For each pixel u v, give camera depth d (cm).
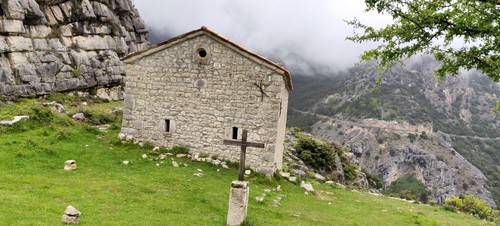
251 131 2038
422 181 11725
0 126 2070
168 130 2144
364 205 2134
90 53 3938
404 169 12350
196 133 2103
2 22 2966
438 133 14600
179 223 1190
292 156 3312
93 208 1229
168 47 2131
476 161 13562
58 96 3247
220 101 2075
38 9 3338
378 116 15200
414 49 972
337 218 1658
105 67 4047
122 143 2144
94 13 4122
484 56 933
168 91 2138
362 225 1587
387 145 13388
